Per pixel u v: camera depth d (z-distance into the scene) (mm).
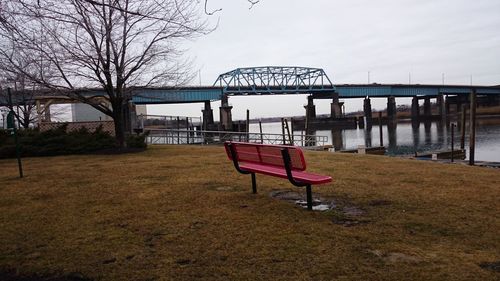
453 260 4047
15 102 23828
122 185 8453
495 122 102625
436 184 7898
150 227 5367
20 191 8148
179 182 8625
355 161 12242
